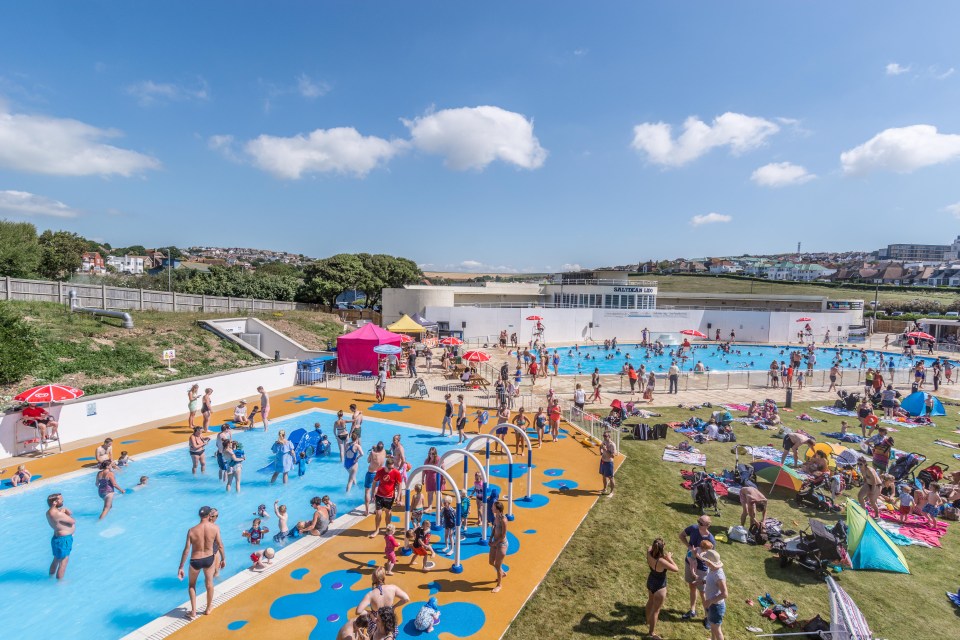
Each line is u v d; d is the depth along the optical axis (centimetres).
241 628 801
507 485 1414
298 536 1128
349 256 6412
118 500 1317
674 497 1360
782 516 1264
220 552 859
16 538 1116
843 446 1694
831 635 782
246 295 5650
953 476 1433
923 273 13575
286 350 3284
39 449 1623
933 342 4469
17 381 1838
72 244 5766
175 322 3020
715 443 1836
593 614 860
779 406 2409
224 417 2075
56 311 2628
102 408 1816
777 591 953
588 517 1227
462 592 909
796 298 6244
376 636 685
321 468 1567
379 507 1107
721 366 3953
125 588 938
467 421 2058
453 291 5772
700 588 836
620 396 2580
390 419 2080
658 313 5166
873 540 1055
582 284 5769
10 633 806
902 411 2273
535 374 2794
